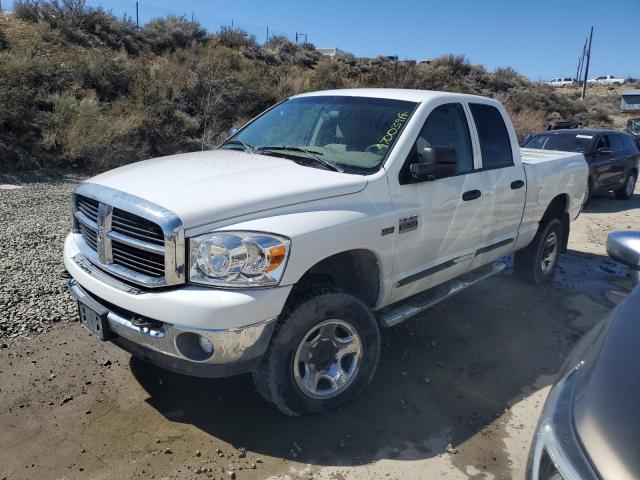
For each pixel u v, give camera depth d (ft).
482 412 12.00
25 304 15.69
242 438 10.66
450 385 13.09
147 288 9.96
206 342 9.66
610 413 5.52
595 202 43.34
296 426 11.11
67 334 14.26
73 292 11.58
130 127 44.42
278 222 10.09
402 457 10.36
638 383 5.79
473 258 15.35
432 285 14.26
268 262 9.75
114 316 10.42
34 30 59.93
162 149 46.73
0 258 19.39
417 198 12.67
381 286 12.31
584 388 6.08
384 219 11.76
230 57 71.36
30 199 29.63
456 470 10.07
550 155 21.13
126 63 55.36
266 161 12.64
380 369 13.64
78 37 61.98
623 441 5.17
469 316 17.39
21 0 63.05
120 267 10.61
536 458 5.83
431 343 15.26
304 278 11.55
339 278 12.57
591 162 39.70
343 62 97.14
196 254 9.57
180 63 64.64
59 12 64.75
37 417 10.92
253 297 9.60
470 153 14.90
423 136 13.23
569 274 22.61
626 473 4.89
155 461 9.89
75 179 36.86
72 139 40.19
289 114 15.29
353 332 11.50
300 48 99.50
